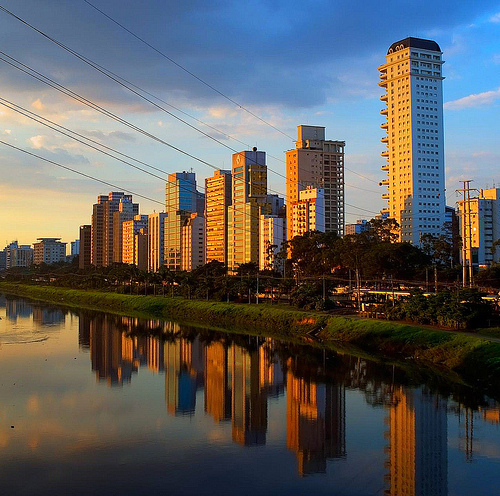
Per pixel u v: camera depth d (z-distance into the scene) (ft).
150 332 551.59
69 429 236.43
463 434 228.02
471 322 399.85
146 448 214.28
